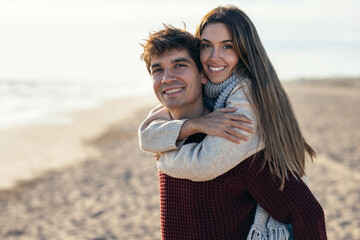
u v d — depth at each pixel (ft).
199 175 6.22
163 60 6.72
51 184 30.09
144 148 6.88
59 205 25.76
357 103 69.97
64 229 21.98
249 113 6.34
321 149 35.55
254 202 6.71
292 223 6.42
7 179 31.53
